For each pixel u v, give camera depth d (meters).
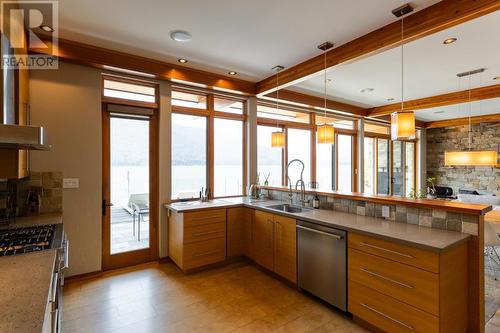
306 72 3.62
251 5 2.36
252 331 2.29
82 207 3.27
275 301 2.78
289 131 5.55
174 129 4.12
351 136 6.78
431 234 2.11
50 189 3.08
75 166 3.23
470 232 2.10
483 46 3.16
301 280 2.88
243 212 3.90
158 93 3.87
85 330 2.28
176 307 2.65
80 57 3.10
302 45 3.15
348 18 2.57
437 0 2.29
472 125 7.87
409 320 1.96
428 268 1.86
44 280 1.24
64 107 3.17
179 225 3.48
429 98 5.55
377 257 2.17
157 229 3.90
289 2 2.31
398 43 2.65
